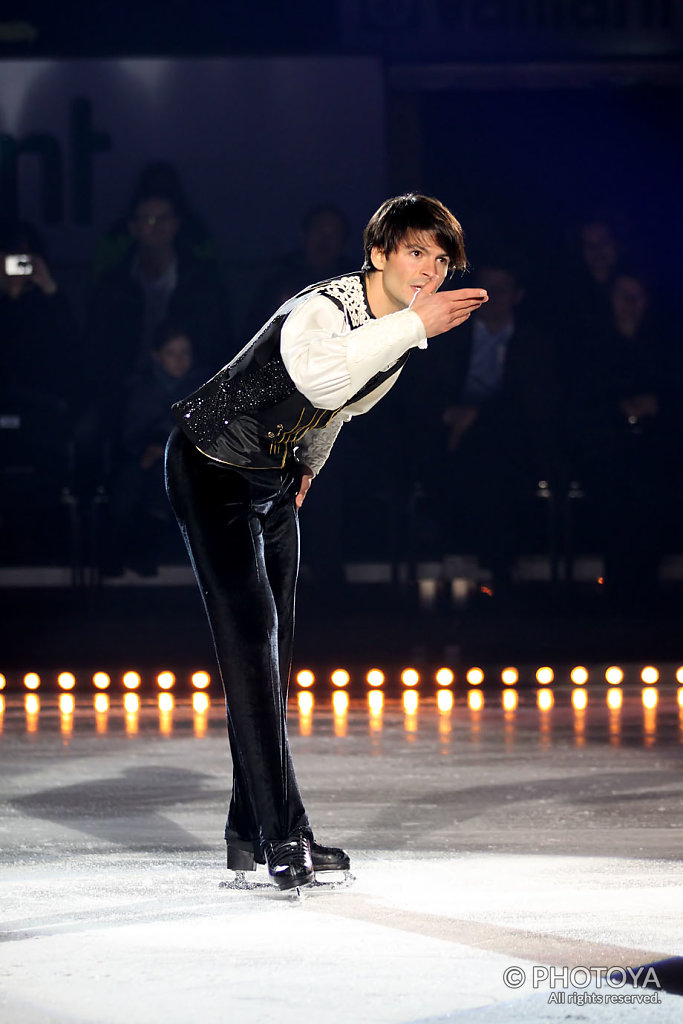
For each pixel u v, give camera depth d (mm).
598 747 18781
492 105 45375
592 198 45719
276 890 11734
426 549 37719
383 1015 8594
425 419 36844
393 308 11867
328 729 20453
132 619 35812
